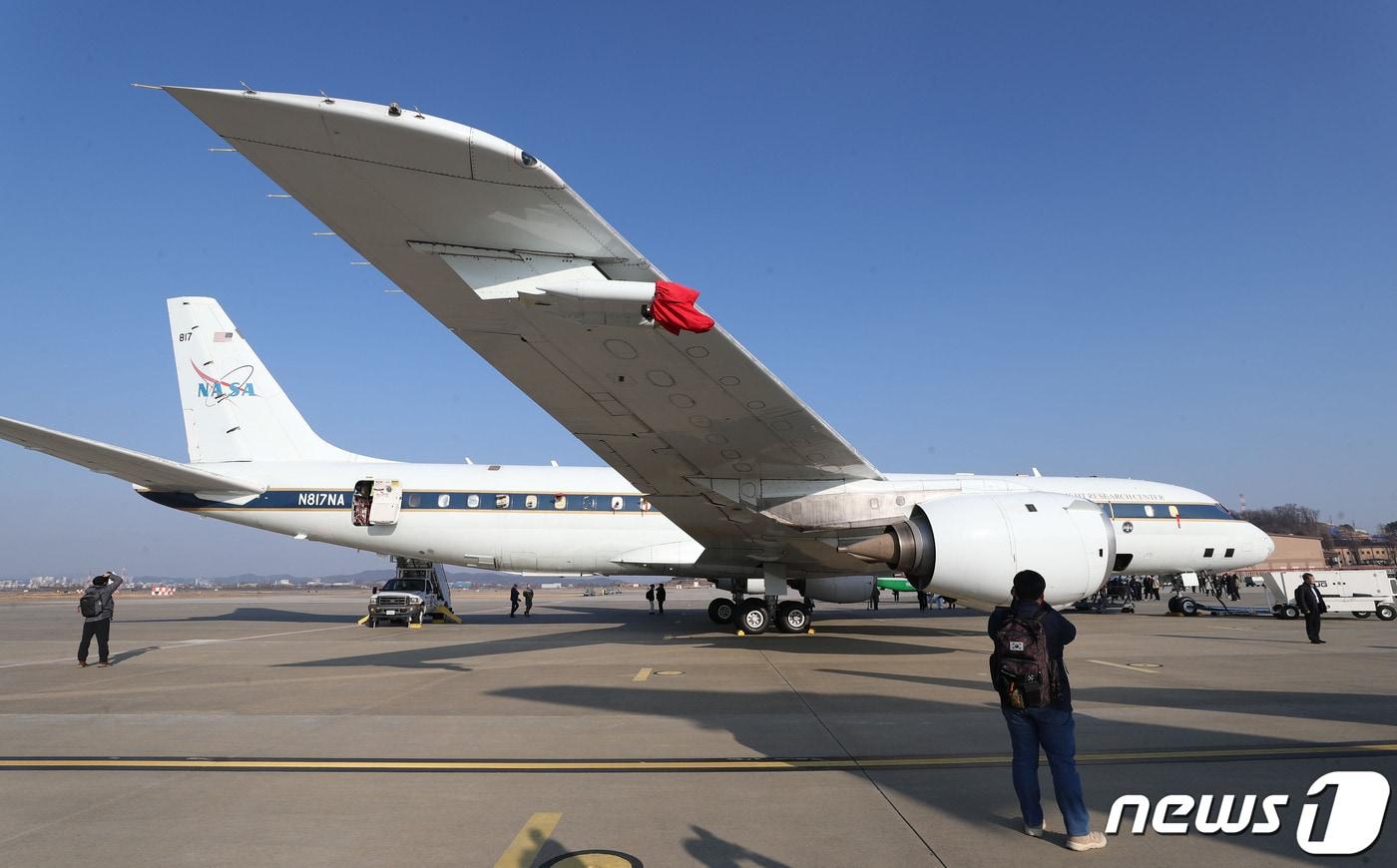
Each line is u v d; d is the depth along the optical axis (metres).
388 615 20.98
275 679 9.98
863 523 11.82
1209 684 9.00
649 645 14.31
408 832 4.06
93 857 3.73
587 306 6.98
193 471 18.08
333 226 6.54
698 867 3.55
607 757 5.66
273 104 5.41
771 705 7.79
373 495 18.89
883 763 5.45
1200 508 20.03
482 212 6.47
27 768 5.45
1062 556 10.78
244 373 20.19
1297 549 70.12
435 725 6.87
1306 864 3.63
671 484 11.98
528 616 27.19
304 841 3.94
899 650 13.27
